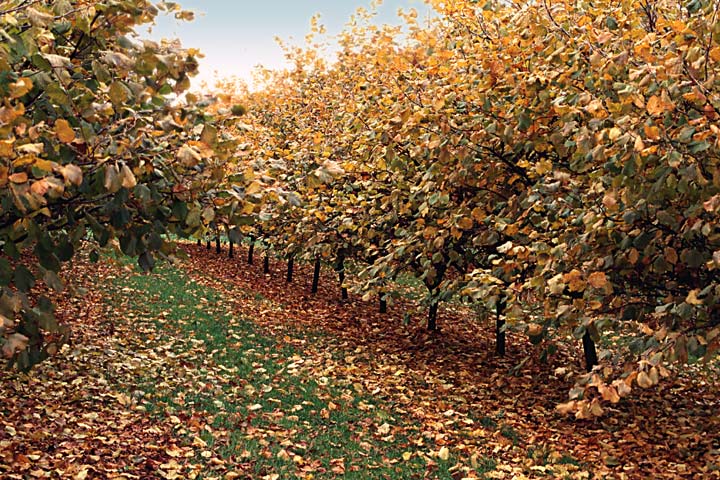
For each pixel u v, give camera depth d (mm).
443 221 8477
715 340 4789
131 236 4203
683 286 6047
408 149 9125
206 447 6305
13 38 3611
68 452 5562
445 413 8297
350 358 11219
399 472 6305
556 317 6281
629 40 5766
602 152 5082
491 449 7316
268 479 5684
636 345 5266
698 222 4754
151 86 4070
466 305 18094
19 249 3922
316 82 16812
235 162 4633
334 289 20219
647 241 5324
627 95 5156
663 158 4746
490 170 7793
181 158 3648
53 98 3570
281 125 17562
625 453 7367
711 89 5004
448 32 9211
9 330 4070
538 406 9141
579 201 6129
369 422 7801
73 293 5355
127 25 4016
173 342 10781
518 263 6703
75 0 4090
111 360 8836
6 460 5027
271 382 9227
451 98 7910
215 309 14547
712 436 7855
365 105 10258
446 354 12438
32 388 7051
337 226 11898
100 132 3932
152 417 6969
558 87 6867
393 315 16281
